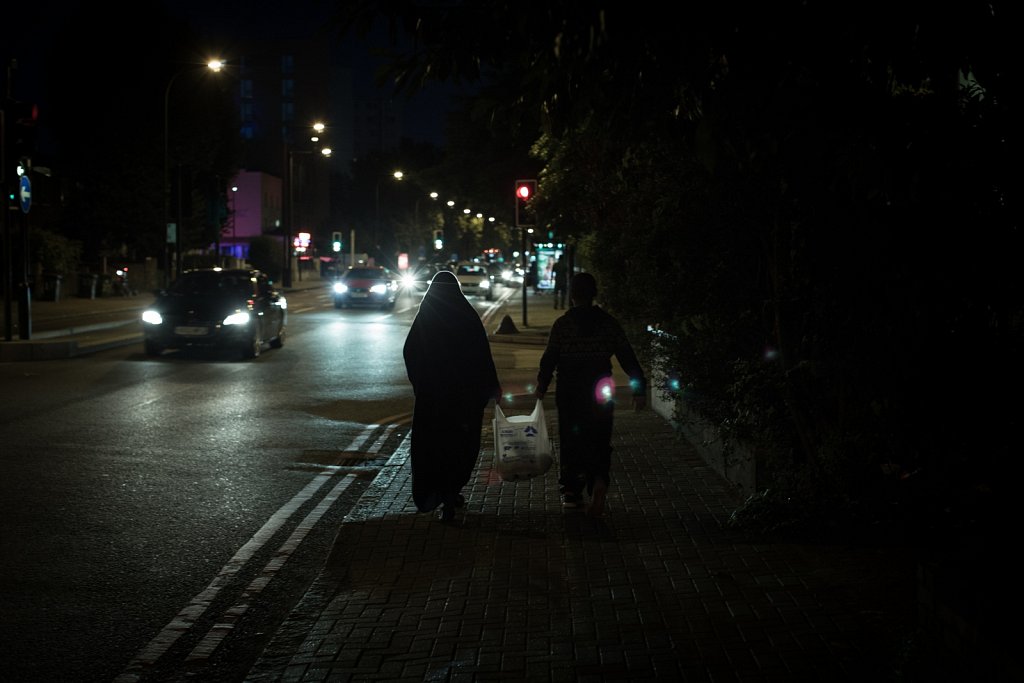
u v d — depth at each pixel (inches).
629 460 386.0
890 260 210.2
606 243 438.3
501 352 908.6
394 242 4554.6
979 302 194.7
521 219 952.9
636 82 169.8
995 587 154.1
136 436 445.4
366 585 237.5
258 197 3602.4
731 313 322.7
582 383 302.0
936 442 226.4
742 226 297.3
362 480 367.9
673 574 241.0
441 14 193.9
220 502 329.1
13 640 206.7
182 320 781.3
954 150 167.0
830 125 159.3
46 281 1558.8
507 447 312.8
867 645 193.5
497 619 212.4
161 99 1924.2
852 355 246.8
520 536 280.5
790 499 280.2
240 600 234.1
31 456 394.9
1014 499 195.0
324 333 1090.7
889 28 153.3
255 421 497.7
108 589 240.1
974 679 142.1
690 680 179.3
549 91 184.4
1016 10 151.5
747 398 297.0
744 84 152.8
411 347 299.3
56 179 1859.0
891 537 265.0
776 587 229.1
